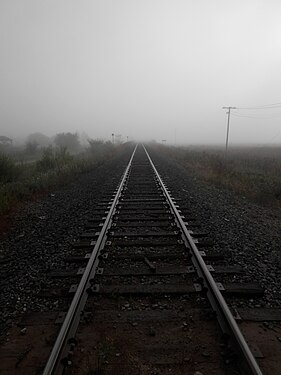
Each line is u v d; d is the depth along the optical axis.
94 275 4.20
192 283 4.06
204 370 2.57
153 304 3.58
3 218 7.66
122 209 8.05
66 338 2.86
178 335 3.02
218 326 3.13
